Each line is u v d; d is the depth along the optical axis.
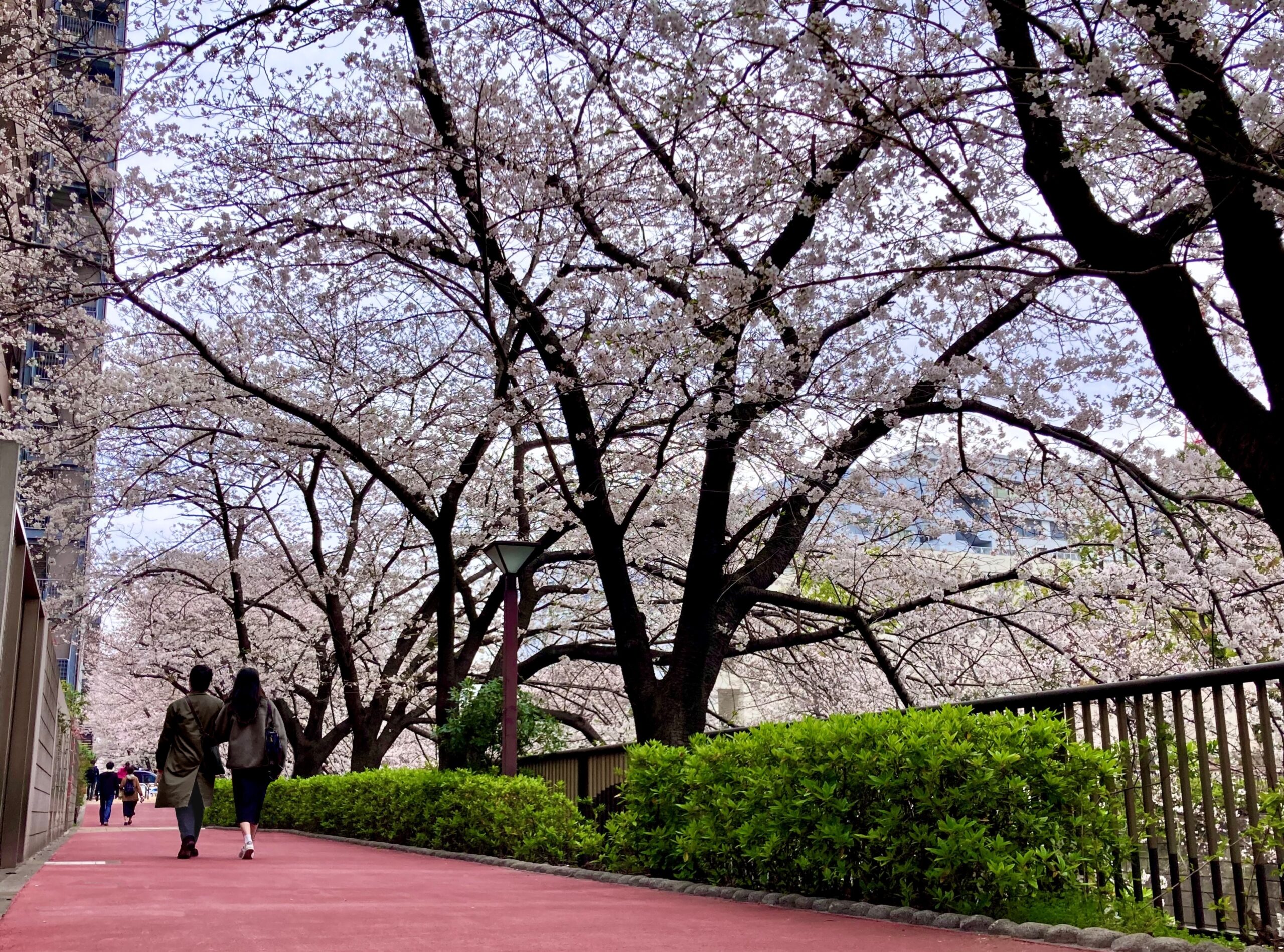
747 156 9.84
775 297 8.23
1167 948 3.99
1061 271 5.68
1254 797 4.32
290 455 16.56
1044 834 4.97
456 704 13.99
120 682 28.36
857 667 17.42
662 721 10.88
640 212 11.60
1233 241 5.77
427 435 15.96
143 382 15.20
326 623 22.05
